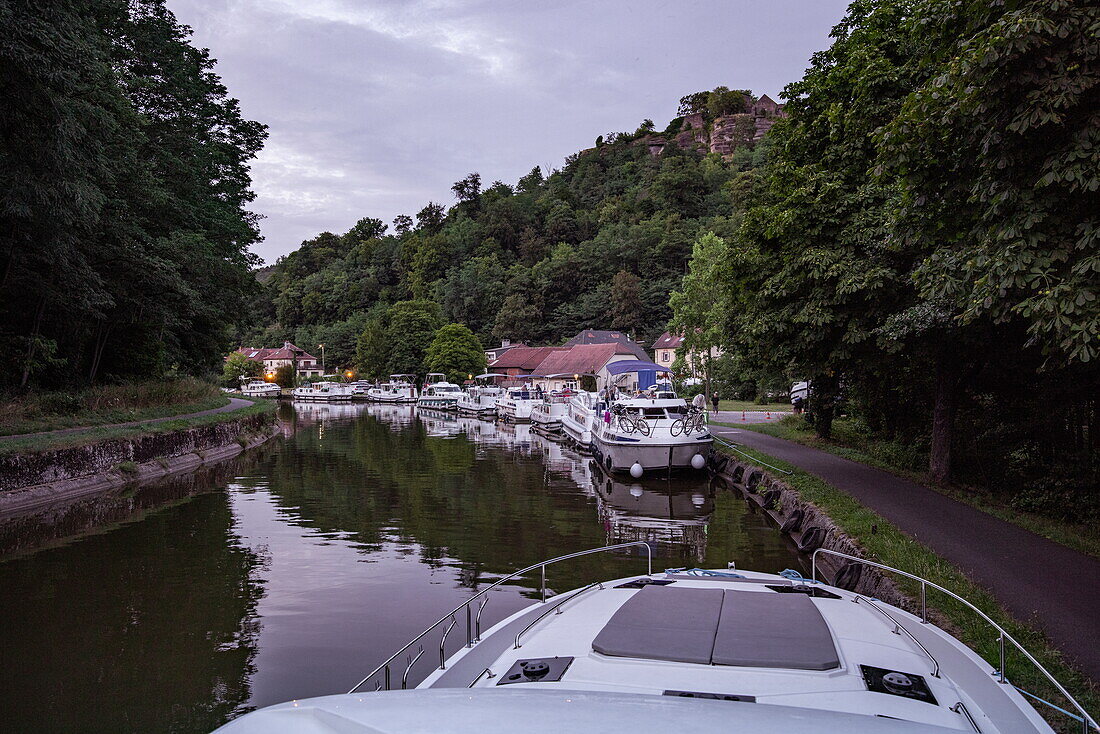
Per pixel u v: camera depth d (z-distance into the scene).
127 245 25.30
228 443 29.28
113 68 23.77
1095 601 7.13
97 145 18.47
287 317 155.75
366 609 9.23
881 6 15.10
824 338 15.29
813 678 3.38
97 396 26.19
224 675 7.18
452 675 4.25
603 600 5.18
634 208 136.62
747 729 1.91
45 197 16.89
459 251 140.62
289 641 8.10
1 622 8.79
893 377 18.00
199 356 42.09
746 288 18.27
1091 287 6.22
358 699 2.16
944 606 7.03
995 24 6.37
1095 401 11.48
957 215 8.44
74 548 12.75
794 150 17.39
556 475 22.89
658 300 102.62
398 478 22.00
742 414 40.97
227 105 37.06
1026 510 11.95
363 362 103.19
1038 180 6.41
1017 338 12.48
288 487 20.05
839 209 14.57
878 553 9.27
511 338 109.06
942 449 14.78
